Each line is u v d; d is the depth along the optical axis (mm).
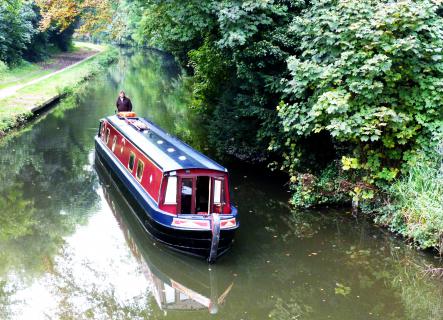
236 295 8961
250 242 10758
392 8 10500
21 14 32906
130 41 76625
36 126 21125
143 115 23594
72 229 11703
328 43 11016
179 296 9117
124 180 12891
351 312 8328
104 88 33094
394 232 10812
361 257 10141
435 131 10477
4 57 32688
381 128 10695
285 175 14781
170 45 21781
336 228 11320
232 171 15133
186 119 22781
